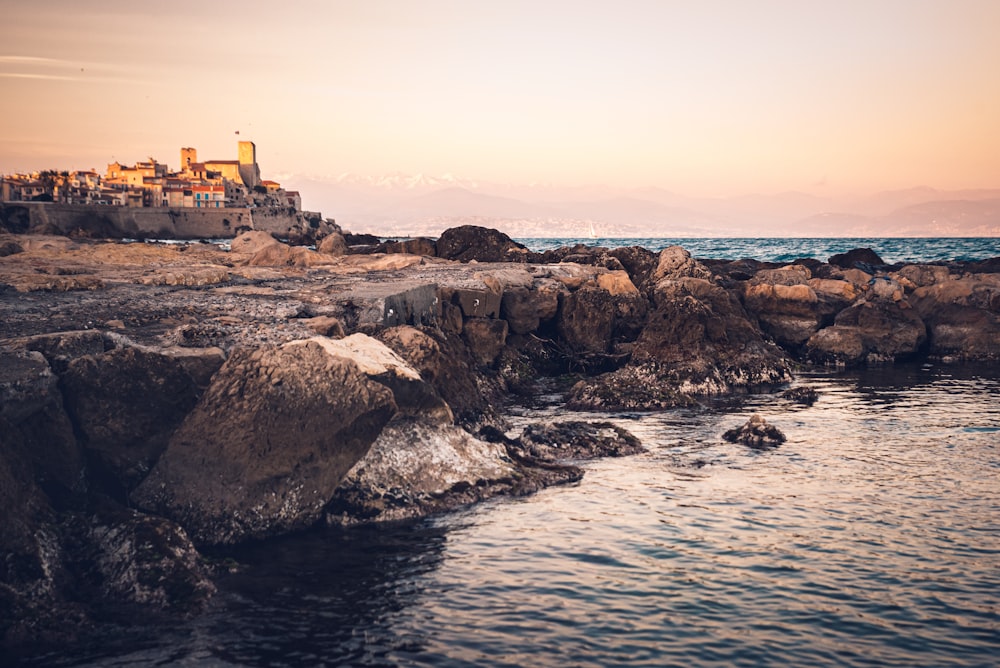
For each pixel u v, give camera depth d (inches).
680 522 594.2
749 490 671.1
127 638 422.0
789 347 1457.9
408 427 660.1
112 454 576.7
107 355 593.6
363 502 605.3
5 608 425.7
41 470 541.6
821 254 4852.4
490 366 1176.8
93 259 1375.5
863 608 452.4
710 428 905.5
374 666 392.8
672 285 1397.6
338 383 598.9
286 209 7263.8
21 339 605.6
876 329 1430.9
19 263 1210.0
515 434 855.7
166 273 1076.5
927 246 6988.2
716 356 1175.6
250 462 567.2
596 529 581.3
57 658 401.1
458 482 650.8
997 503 633.0
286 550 542.6
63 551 490.6
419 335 818.8
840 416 965.2
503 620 441.7
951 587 478.6
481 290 1208.8
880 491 665.6
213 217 6712.6
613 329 1334.9
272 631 429.1
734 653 404.5
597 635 423.8
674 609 453.4
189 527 547.2
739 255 4628.4
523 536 568.4
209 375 620.1
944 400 1064.2
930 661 397.4
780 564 514.3
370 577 499.8
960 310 1475.1
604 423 849.5
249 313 830.5
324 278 1250.0
